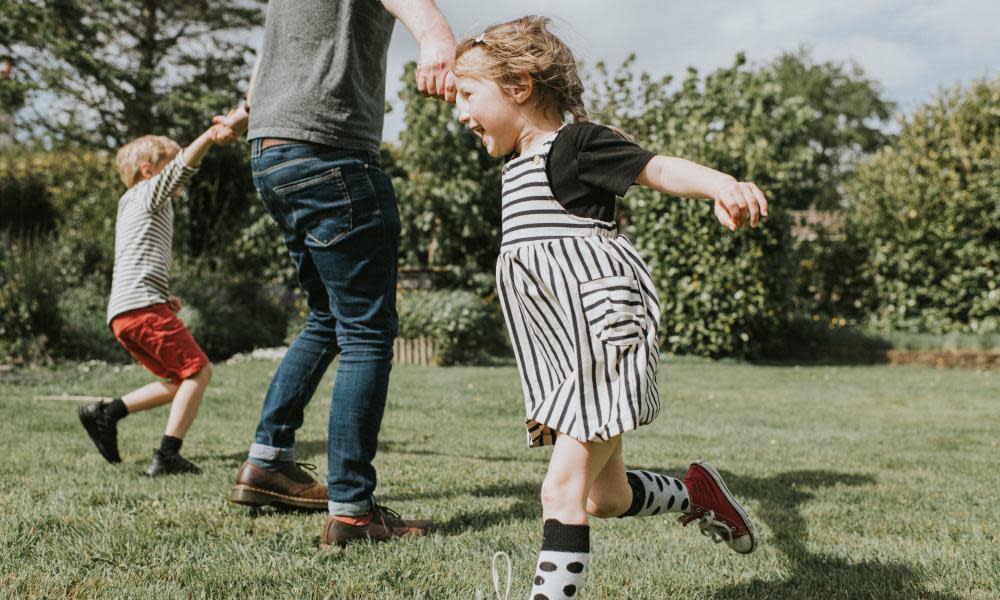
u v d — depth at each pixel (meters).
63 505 2.63
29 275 8.47
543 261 1.64
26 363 8.12
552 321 1.65
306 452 4.14
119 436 4.48
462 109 1.81
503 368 9.68
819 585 2.08
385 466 3.67
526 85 1.71
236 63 15.66
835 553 2.38
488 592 1.91
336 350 2.70
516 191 1.70
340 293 2.34
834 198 29.88
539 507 2.80
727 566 2.22
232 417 5.54
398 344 10.22
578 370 1.60
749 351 11.14
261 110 2.36
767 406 6.95
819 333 11.84
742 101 11.92
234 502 2.58
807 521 2.81
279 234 12.69
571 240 1.64
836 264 13.05
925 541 2.58
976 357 10.89
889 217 12.55
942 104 12.32
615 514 1.89
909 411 6.83
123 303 3.39
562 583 1.53
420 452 4.28
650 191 11.11
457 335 10.16
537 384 1.69
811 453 4.60
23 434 4.39
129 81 13.08
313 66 2.30
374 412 2.34
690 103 12.16
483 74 1.74
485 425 5.53
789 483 3.59
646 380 1.58
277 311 12.16
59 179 13.73
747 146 10.97
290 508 2.69
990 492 3.47
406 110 12.34
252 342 11.12
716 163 10.79
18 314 8.27
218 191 13.47
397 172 13.29
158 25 15.26
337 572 2.04
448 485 3.23
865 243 12.71
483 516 2.69
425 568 2.09
